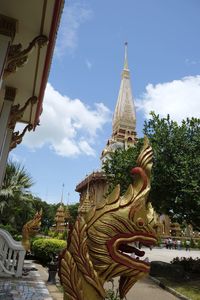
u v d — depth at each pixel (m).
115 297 6.03
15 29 7.37
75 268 1.99
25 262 17.16
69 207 67.19
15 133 13.16
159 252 36.53
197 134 17.22
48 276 12.35
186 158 15.66
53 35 7.62
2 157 11.80
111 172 19.36
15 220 22.92
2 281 10.55
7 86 10.80
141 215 2.12
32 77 10.05
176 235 53.72
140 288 13.72
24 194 23.02
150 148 2.29
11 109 11.17
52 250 16.53
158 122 17.20
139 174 2.22
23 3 6.82
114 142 73.12
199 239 49.72
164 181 16.09
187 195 15.01
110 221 2.09
